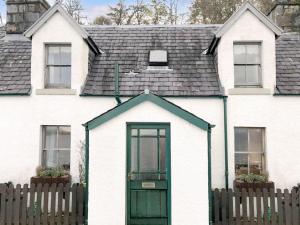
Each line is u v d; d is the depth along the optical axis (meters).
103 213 8.48
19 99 10.94
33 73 10.98
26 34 11.02
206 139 8.59
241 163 10.84
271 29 10.89
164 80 11.19
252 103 10.70
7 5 13.46
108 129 8.66
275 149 10.55
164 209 8.68
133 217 8.66
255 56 11.14
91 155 8.61
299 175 10.47
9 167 10.73
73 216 9.00
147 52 12.32
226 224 8.97
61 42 11.02
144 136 8.88
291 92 10.65
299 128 10.61
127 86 11.00
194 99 10.78
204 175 8.51
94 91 10.84
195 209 8.43
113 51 12.40
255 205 9.45
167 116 8.68
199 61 11.89
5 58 12.16
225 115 10.59
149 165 8.84
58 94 10.88
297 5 13.83
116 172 8.57
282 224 8.81
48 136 11.09
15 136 10.82
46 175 10.31
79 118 10.80
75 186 9.09
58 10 11.06
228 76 10.81
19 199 9.00
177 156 8.58
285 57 12.04
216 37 10.91
